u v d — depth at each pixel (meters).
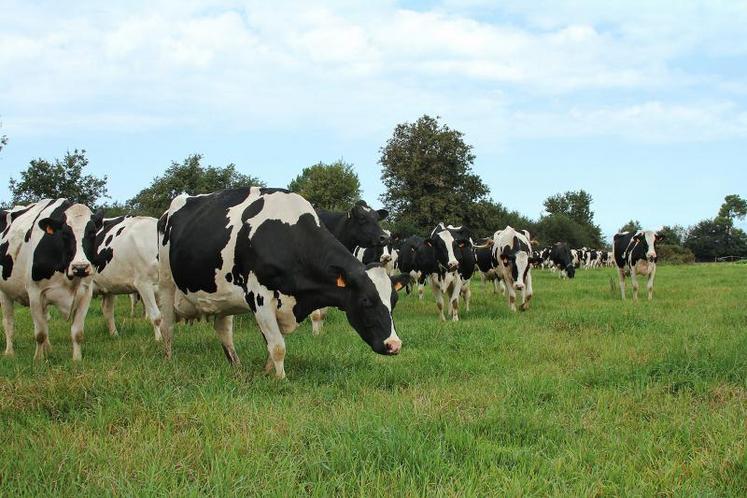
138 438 5.30
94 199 33.06
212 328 12.42
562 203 139.62
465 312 16.52
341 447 4.91
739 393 6.79
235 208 8.27
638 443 5.38
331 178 68.12
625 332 11.38
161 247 9.02
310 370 8.27
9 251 9.73
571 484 4.61
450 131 62.84
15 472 4.59
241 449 5.01
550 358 9.27
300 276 7.84
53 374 7.12
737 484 4.56
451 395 6.75
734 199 124.62
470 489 4.28
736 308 14.86
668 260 71.31
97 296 19.45
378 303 7.54
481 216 63.47
